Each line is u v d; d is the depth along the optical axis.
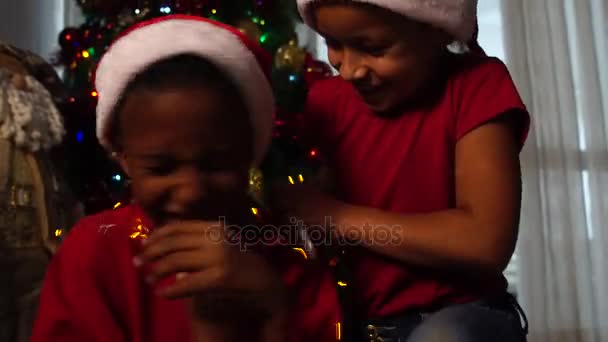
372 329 0.71
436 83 0.75
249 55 0.65
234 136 0.57
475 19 0.73
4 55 1.11
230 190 0.57
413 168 0.73
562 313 1.76
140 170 0.56
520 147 0.73
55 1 1.74
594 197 1.83
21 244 0.95
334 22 0.65
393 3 0.63
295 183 0.75
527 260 1.75
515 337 0.66
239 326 0.56
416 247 0.65
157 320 0.64
